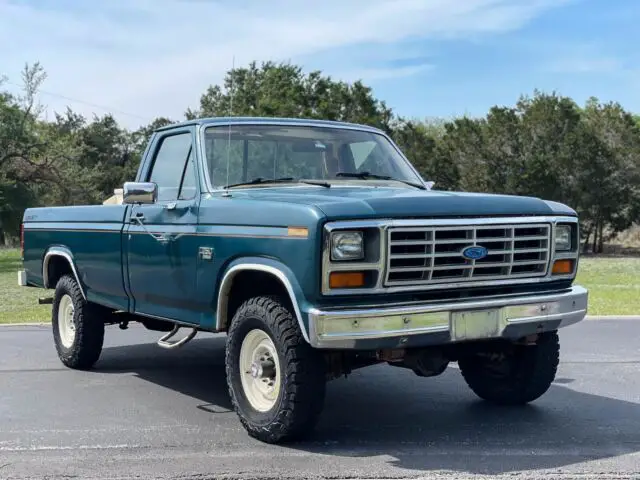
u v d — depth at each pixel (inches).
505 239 208.1
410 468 187.8
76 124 2960.1
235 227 212.5
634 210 1598.2
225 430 225.9
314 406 201.0
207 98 1583.4
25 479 183.5
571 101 1668.3
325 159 258.4
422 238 195.9
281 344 200.2
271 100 1496.1
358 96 1561.3
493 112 1643.7
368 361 216.1
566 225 223.0
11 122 1849.2
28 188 1927.9
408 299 197.0
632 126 1652.3
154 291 252.4
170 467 190.9
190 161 246.8
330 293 187.8
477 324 201.6
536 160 1557.6
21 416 244.7
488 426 228.2
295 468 188.4
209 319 229.1
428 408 251.8
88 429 228.5
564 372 308.8
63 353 323.6
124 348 373.4
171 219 240.5
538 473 183.5
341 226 187.9
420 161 1656.0
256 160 247.8
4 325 457.1
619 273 963.3
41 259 329.1
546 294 218.2
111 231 275.0
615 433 219.6
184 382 296.2
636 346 371.2
